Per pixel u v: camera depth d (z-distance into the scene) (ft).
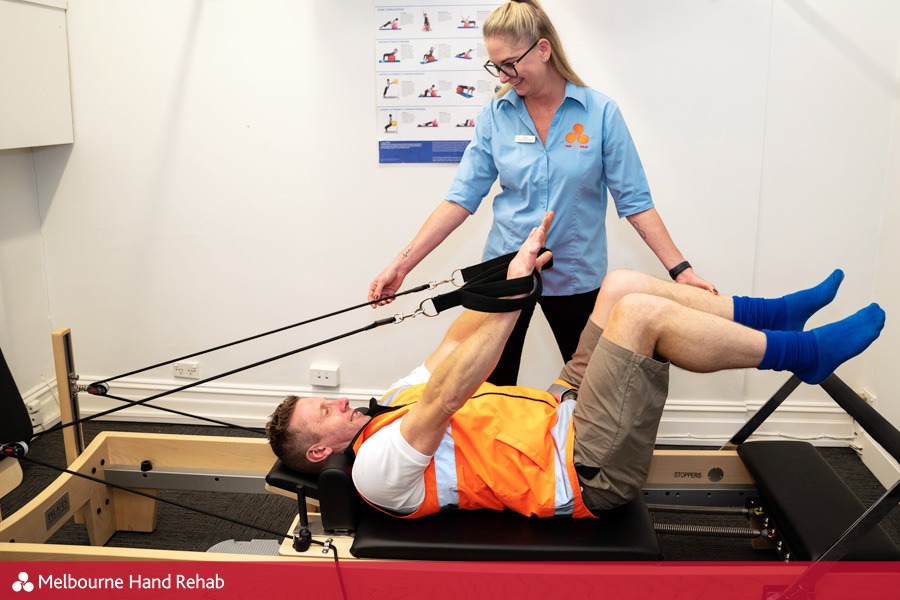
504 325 5.24
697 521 8.27
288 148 9.60
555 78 7.14
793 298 6.13
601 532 5.63
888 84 8.80
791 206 9.23
